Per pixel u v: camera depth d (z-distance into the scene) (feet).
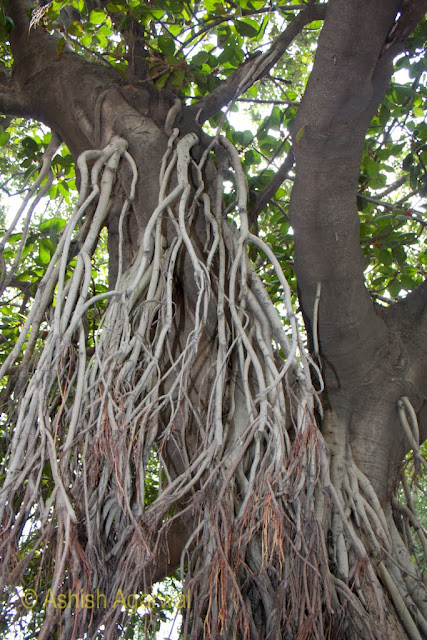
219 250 8.85
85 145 11.50
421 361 10.14
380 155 13.10
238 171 9.53
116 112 10.80
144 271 8.63
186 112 10.91
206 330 9.11
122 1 10.31
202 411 8.59
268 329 8.16
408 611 8.09
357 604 7.22
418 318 10.55
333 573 8.02
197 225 9.78
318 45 7.59
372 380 9.73
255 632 7.07
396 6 7.14
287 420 8.53
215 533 6.35
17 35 12.85
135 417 7.21
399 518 9.81
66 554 5.90
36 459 6.84
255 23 12.09
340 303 9.19
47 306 8.86
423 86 13.29
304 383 7.10
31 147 13.82
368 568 7.37
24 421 6.88
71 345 8.28
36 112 12.34
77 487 7.20
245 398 8.00
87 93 11.49
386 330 10.03
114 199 10.19
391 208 12.32
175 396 8.86
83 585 6.51
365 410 9.73
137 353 7.79
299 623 6.49
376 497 8.84
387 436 9.62
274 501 6.27
